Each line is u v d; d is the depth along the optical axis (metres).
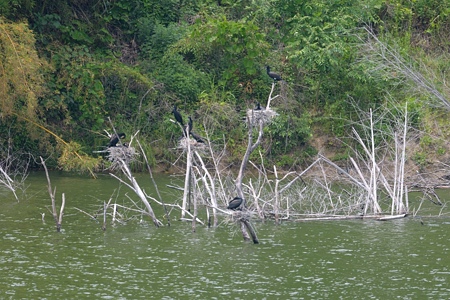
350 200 54.59
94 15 77.81
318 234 46.47
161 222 48.97
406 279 36.69
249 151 43.47
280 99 75.12
